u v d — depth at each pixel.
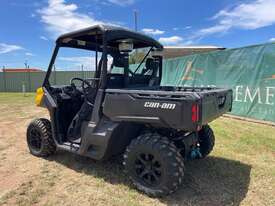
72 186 3.33
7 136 6.05
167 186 2.86
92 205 2.88
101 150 3.28
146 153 2.98
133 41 3.84
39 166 4.01
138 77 4.08
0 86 24.20
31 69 27.94
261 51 6.88
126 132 3.27
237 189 3.20
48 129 4.29
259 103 7.00
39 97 4.29
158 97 2.84
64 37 3.82
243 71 7.46
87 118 3.69
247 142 5.14
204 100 2.80
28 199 3.01
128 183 3.38
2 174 3.75
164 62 11.69
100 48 3.79
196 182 3.38
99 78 3.52
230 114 8.01
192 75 9.69
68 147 3.79
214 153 4.52
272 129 6.18
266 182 3.39
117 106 3.12
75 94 4.25
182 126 2.69
